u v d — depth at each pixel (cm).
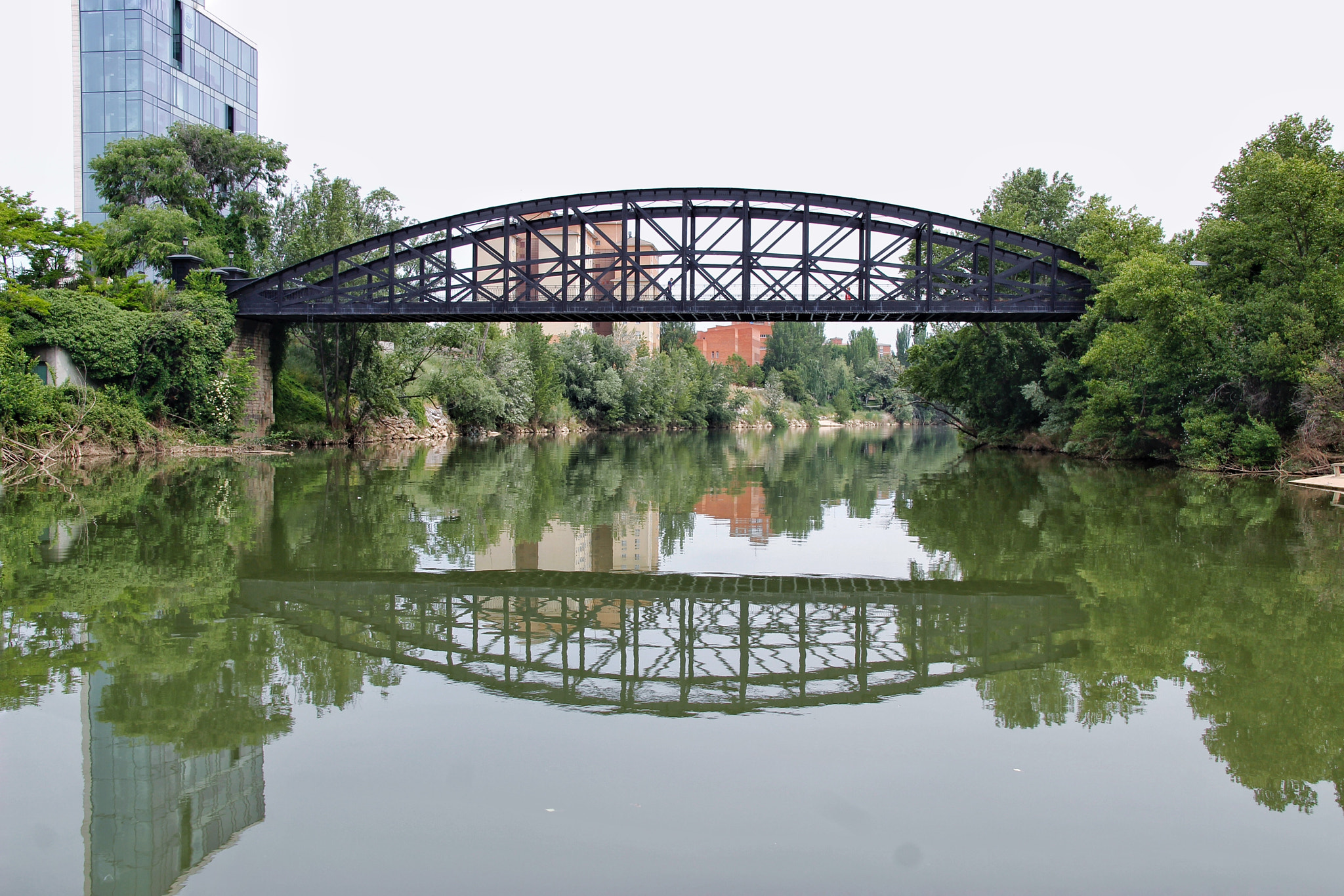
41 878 354
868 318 3162
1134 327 2677
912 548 1170
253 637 698
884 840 389
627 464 2936
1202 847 387
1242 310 2452
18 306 2564
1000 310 3008
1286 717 538
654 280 3009
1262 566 1016
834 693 584
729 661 656
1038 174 4138
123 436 2670
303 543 1142
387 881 353
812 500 1766
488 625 749
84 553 1045
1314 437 2300
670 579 961
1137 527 1340
